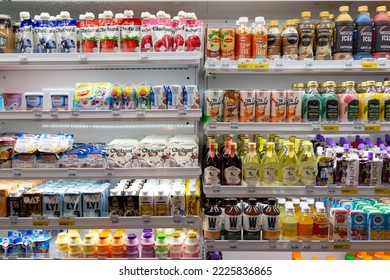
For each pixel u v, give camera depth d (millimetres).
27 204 2516
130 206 2510
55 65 2684
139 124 3076
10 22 2557
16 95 2586
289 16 3061
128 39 2471
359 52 2531
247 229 2461
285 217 2510
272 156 2471
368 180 2469
